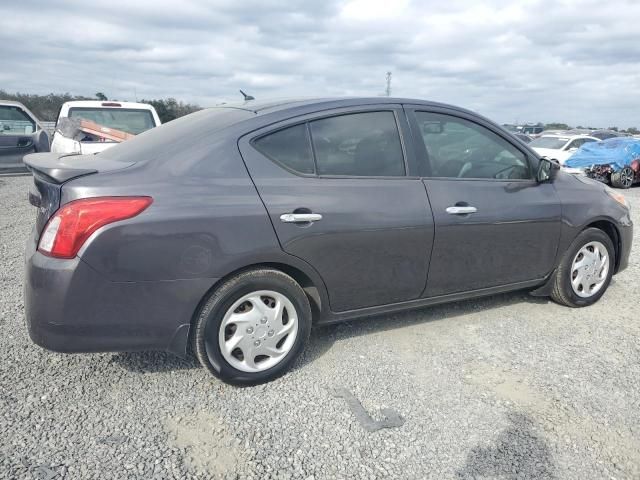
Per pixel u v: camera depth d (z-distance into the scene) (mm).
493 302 4465
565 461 2459
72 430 2592
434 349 3566
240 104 3566
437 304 3941
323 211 3068
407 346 3605
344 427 2682
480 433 2656
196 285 2770
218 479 2295
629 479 2354
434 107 3699
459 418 2779
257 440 2566
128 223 2598
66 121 7938
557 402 2941
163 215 2664
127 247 2602
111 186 2637
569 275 4227
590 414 2828
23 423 2629
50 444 2479
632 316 4203
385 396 2979
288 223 2965
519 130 38656
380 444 2557
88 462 2365
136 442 2520
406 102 3605
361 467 2395
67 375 3117
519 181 3949
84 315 2602
